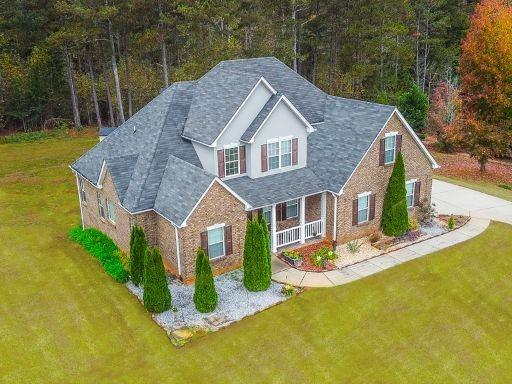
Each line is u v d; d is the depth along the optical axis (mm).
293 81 30203
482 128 39406
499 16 39031
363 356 18703
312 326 20172
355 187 26078
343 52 56469
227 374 17641
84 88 59438
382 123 26094
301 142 26469
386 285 22938
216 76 28156
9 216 31938
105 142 29094
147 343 19172
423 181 29266
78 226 30219
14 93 55969
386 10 54719
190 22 49500
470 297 22406
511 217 30312
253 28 54250
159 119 26875
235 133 25016
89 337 19641
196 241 22500
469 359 18688
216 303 21016
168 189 23703
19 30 56281
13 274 24562
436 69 68562
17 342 19453
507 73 38219
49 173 41062
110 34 48938
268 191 24984
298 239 26719
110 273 24062
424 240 27172
